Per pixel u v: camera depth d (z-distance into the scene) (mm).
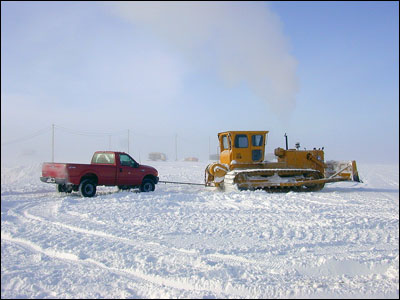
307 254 6039
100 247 6598
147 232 7746
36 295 4621
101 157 15422
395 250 6297
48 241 7086
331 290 4562
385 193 15266
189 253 6191
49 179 14172
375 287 4633
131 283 4938
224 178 15969
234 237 7258
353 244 6688
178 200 12375
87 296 4559
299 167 16562
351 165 16391
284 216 9305
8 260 6008
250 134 16156
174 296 4445
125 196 13305
